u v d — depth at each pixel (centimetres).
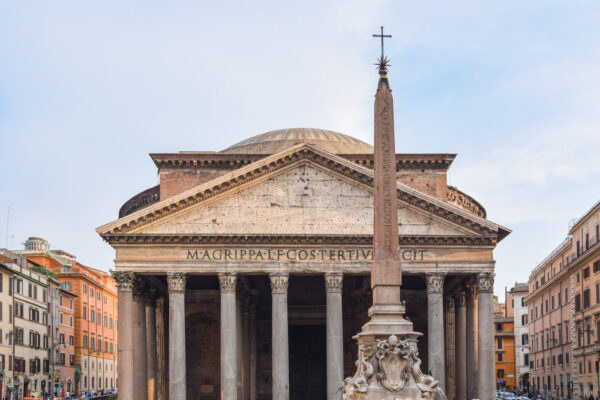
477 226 5159
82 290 10350
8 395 7500
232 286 5059
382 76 2331
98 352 11131
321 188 5216
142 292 5309
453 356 5919
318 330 6656
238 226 5134
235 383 4997
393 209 2194
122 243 5062
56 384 9081
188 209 5141
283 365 4997
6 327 7600
